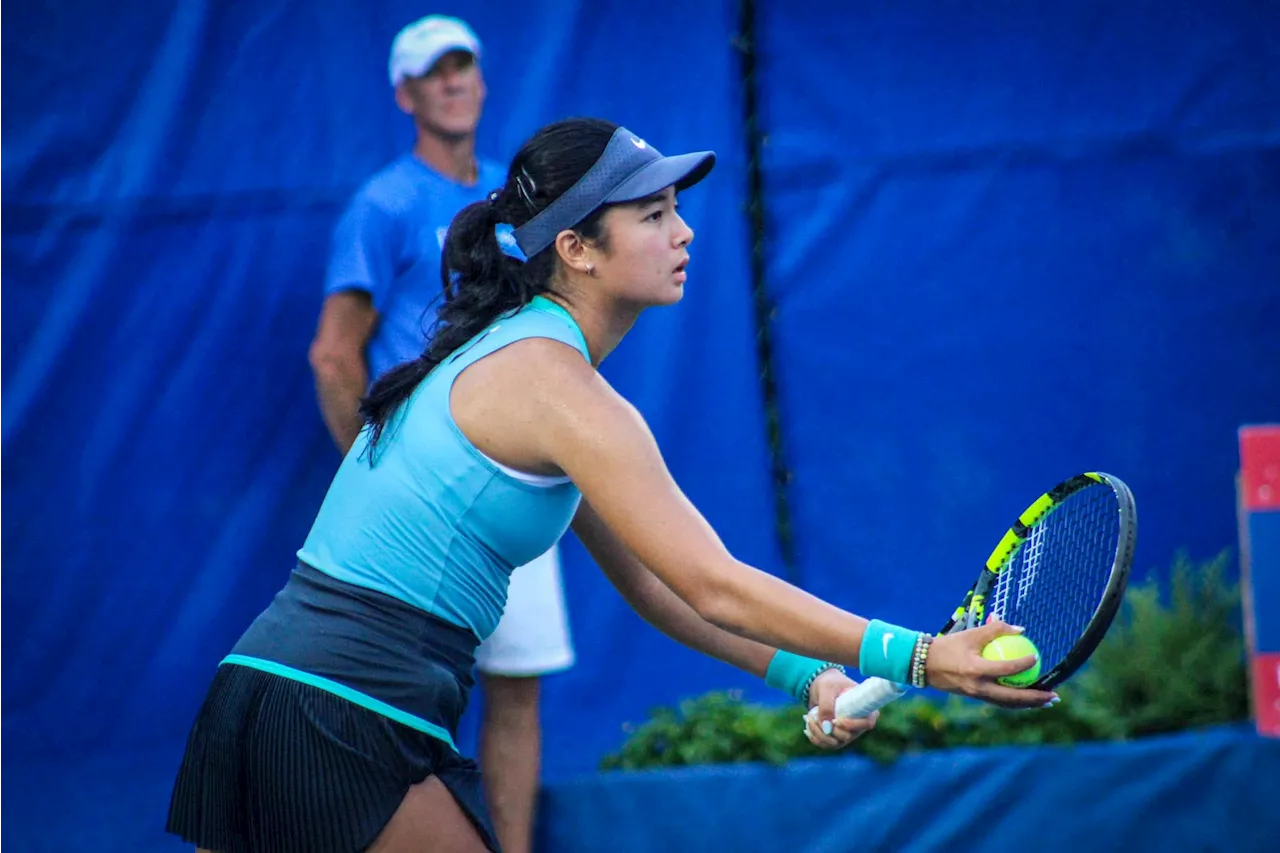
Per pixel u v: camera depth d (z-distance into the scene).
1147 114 16.67
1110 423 16.80
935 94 16.69
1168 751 14.28
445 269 9.45
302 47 16.47
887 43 16.62
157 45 16.41
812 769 14.44
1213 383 16.77
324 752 8.59
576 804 14.41
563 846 14.39
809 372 16.80
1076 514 10.91
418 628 8.80
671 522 8.28
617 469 8.34
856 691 9.78
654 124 16.67
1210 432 16.77
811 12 16.62
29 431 16.30
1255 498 14.68
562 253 9.01
